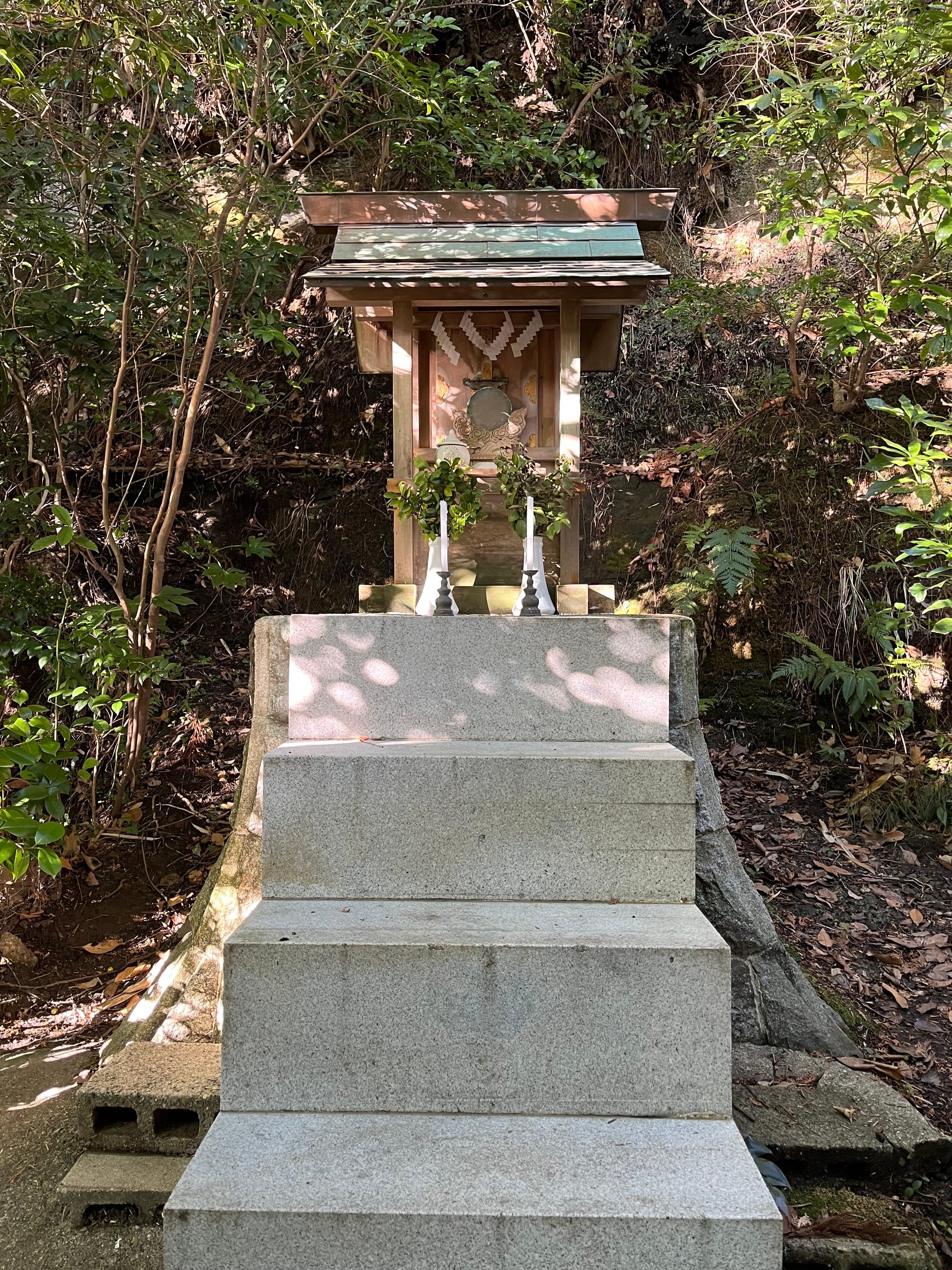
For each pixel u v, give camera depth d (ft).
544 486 9.69
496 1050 5.74
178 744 13.03
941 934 9.80
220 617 15.19
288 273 16.55
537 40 17.97
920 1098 7.67
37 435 12.60
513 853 6.81
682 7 18.01
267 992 5.78
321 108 12.73
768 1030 8.08
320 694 7.88
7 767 6.88
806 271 15.67
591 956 5.72
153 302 11.71
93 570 14.33
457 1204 4.84
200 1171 5.09
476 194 10.12
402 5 12.21
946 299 11.33
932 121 11.33
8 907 10.37
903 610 12.62
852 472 14.28
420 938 5.87
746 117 16.61
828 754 12.66
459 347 10.41
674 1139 5.43
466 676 7.82
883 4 11.91
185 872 11.23
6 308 10.50
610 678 7.81
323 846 6.86
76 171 11.32
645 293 9.70
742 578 13.16
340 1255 4.82
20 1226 6.44
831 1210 6.37
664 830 6.77
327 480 16.17
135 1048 7.68
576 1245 4.79
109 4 9.28
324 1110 5.77
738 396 16.19
